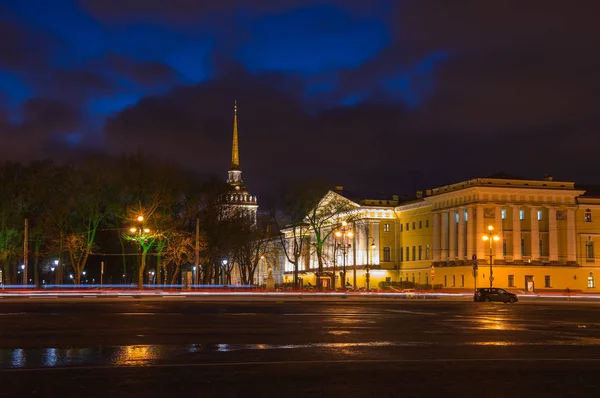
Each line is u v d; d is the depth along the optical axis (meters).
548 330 34.25
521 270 115.25
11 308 53.44
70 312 47.62
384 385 16.95
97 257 130.62
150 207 93.19
